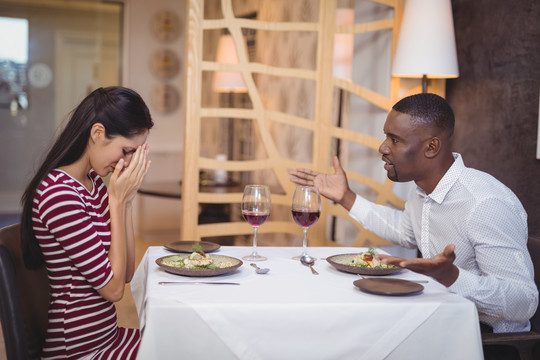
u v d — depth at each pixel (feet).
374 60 10.59
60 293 4.51
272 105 10.29
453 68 9.25
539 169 8.41
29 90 22.74
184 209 9.95
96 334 4.59
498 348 5.28
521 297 4.88
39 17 22.36
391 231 6.60
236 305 3.98
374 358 4.12
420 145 5.54
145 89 20.65
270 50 10.24
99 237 4.49
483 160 9.71
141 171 4.73
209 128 12.79
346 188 6.69
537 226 8.51
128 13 20.26
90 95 4.69
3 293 4.10
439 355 4.20
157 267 5.03
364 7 10.39
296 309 4.03
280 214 10.88
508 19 9.02
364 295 4.33
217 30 9.87
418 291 4.38
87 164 4.75
